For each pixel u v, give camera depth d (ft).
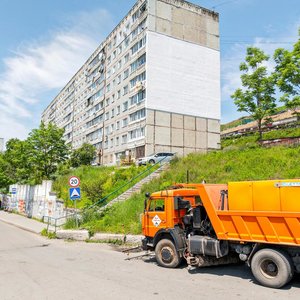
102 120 194.29
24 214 110.42
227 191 29.27
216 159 74.84
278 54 83.92
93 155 182.60
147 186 69.21
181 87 148.05
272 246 25.75
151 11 145.79
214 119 154.71
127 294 23.56
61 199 81.35
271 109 104.88
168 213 33.37
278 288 24.53
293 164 58.13
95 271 31.30
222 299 22.16
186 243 32.19
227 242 28.78
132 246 46.78
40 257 39.47
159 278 28.27
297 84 80.12
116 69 178.29
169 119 143.33
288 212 24.39
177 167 77.82
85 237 53.78
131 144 151.02
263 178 55.77
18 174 137.80
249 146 79.15
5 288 25.63
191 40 153.69
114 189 81.00
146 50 142.72
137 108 147.54
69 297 23.04
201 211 31.24
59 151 132.57
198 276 28.84
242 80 106.73
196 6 157.89
